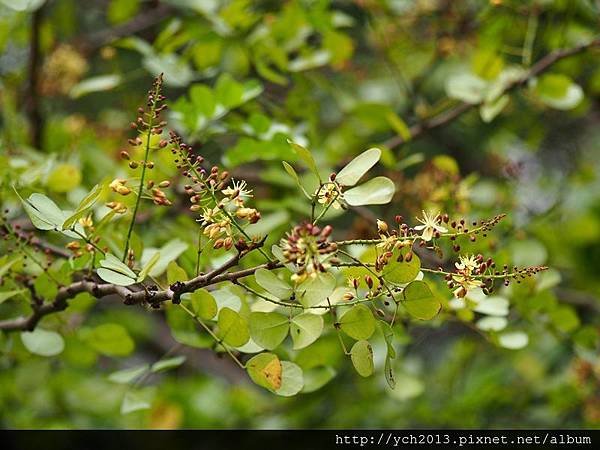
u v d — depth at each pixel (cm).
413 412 123
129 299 81
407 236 79
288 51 112
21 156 103
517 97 142
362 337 80
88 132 118
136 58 143
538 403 130
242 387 132
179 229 100
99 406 125
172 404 121
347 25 117
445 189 100
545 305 98
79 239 85
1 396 120
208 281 80
